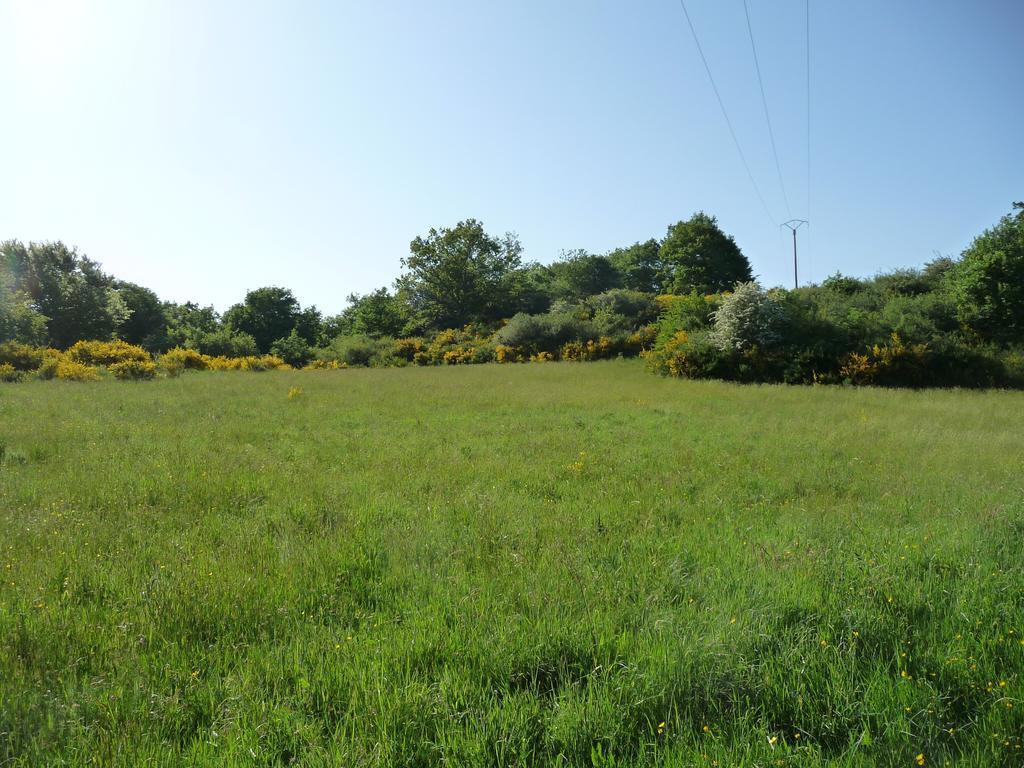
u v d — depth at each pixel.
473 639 3.65
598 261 82.06
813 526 6.11
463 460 9.55
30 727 2.82
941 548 5.22
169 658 3.46
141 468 8.52
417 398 19.44
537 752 2.79
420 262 70.94
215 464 8.88
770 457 10.07
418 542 5.54
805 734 2.95
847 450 10.71
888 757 2.74
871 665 3.46
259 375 30.23
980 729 2.93
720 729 2.92
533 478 8.44
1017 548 5.27
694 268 70.88
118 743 2.69
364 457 9.83
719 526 6.24
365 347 50.31
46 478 7.90
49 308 51.81
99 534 5.56
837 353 28.14
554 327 46.88
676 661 3.37
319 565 4.87
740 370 28.25
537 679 3.39
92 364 32.28
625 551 5.35
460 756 2.72
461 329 65.25
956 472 8.76
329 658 3.44
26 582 4.45
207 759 2.64
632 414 16.05
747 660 3.49
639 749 2.78
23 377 25.89
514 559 5.09
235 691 3.13
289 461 9.56
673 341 31.27
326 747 2.75
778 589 4.40
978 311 31.05
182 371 32.34
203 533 5.80
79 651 3.54
